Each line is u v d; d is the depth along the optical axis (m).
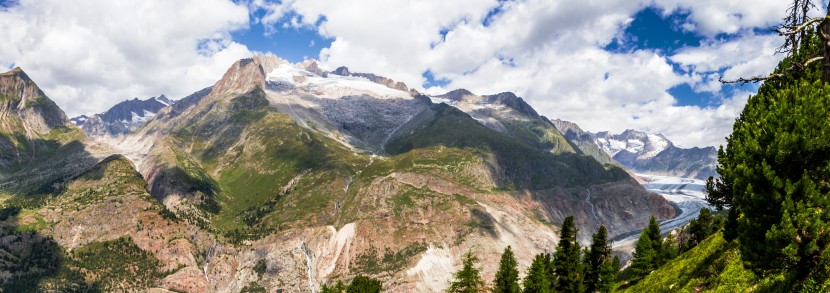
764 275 32.41
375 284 97.94
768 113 32.06
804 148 28.69
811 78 36.12
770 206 29.44
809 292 28.45
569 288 95.69
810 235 27.86
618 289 105.81
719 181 46.59
